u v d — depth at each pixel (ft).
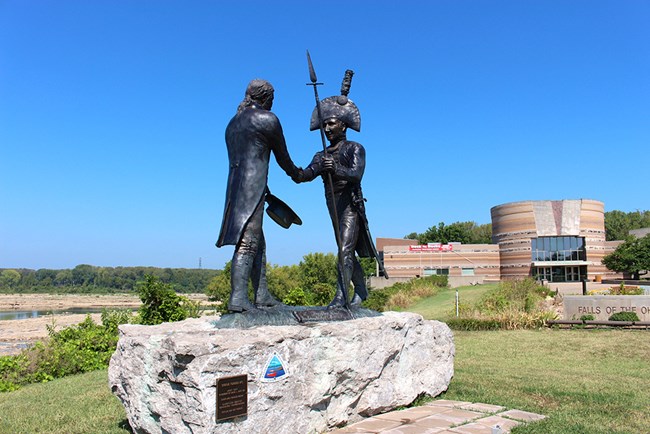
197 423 15.65
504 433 18.99
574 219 173.17
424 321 25.27
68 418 23.20
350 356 20.22
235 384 16.40
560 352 42.42
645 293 87.20
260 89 20.63
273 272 126.41
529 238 174.40
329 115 24.26
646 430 20.16
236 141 19.98
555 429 19.72
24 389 32.40
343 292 23.13
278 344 17.76
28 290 343.05
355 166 23.43
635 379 30.73
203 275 316.81
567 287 134.82
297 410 18.12
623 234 276.00
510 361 38.29
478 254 182.50
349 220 24.06
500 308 66.64
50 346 40.42
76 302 240.32
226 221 19.74
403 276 181.57
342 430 19.44
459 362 37.73
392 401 22.17
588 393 26.55
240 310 19.43
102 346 42.98
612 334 50.96
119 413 23.84
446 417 21.13
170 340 16.29
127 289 351.67
